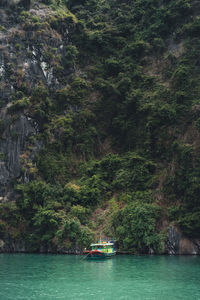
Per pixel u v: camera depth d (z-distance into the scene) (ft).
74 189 214.69
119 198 213.46
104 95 261.03
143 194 207.21
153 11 277.64
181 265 144.36
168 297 93.25
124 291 99.76
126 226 191.31
